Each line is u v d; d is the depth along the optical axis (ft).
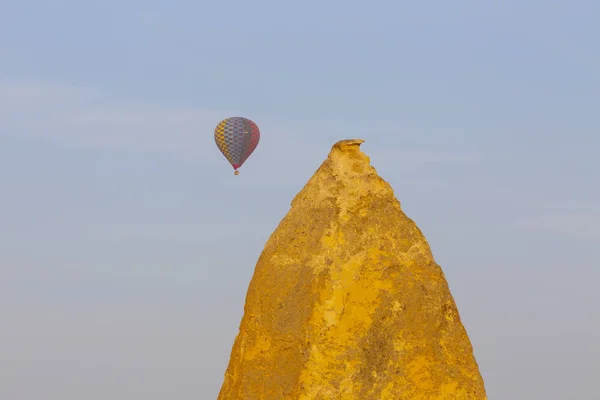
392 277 193.88
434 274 197.36
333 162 200.54
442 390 191.72
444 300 196.44
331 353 187.52
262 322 192.65
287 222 198.29
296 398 185.37
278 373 188.65
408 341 191.72
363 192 198.49
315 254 193.06
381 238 195.72
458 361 194.39
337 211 196.13
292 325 189.57
